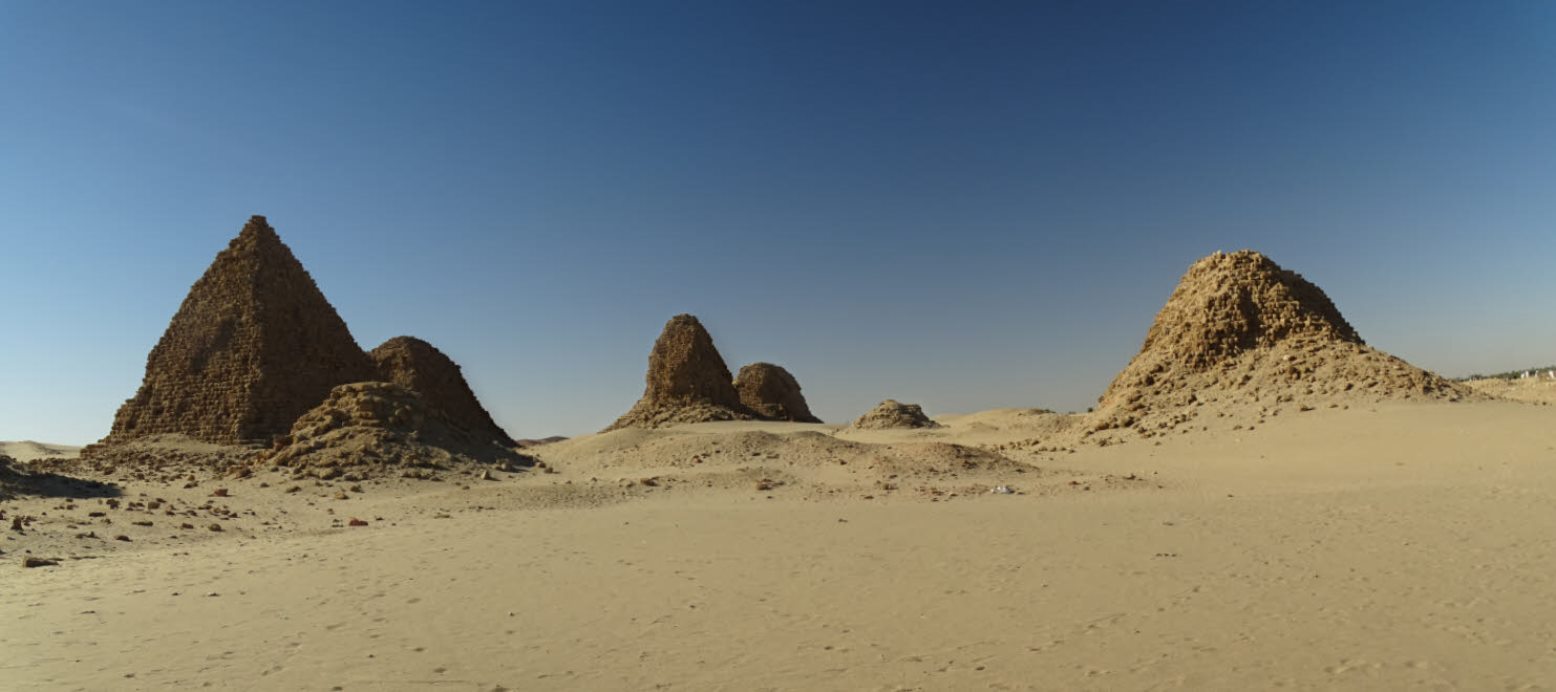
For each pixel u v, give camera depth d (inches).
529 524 905.5
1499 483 896.9
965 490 1154.7
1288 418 1489.9
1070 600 493.4
